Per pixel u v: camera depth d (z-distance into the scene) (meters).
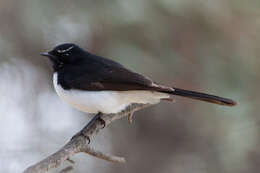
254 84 14.13
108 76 9.58
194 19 14.00
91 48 14.80
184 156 15.74
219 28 14.22
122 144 15.98
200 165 15.42
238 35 14.24
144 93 9.59
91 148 8.90
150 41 14.20
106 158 8.95
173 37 14.28
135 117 15.96
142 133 16.11
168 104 15.73
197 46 14.41
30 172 7.98
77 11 13.82
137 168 15.89
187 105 15.45
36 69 15.70
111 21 13.73
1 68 14.98
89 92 9.65
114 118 10.23
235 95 14.00
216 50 14.41
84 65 9.94
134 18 13.49
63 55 10.10
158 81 14.25
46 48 14.81
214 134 15.01
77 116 16.03
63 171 8.20
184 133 15.81
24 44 14.79
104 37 14.43
